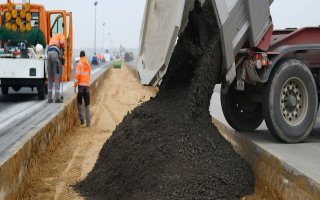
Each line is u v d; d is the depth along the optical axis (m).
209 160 5.79
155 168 5.72
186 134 6.01
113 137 6.97
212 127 6.39
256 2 6.72
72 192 6.53
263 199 5.67
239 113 7.99
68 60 21.83
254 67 6.74
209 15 6.59
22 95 16.95
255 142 6.91
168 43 6.10
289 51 6.94
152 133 6.26
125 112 15.61
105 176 6.47
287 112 7.06
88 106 12.59
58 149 9.42
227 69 6.59
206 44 6.53
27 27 17.00
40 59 14.53
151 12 7.48
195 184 5.43
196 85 6.32
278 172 5.68
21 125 9.22
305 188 4.92
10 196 5.61
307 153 6.24
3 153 6.09
